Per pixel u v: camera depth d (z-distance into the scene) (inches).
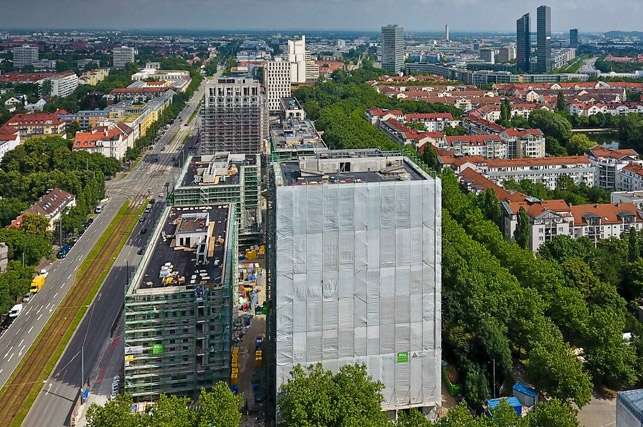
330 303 7775.6
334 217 7623.0
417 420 7086.6
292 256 7603.4
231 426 7180.1
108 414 7170.3
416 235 7869.1
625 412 6545.3
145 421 7145.7
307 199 7529.5
